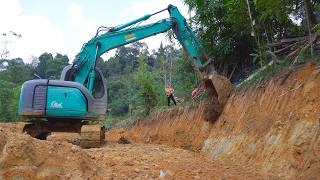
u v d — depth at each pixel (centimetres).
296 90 958
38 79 1418
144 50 7138
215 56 1769
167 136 1766
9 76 4597
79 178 743
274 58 1167
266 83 1141
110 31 1548
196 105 1662
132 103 4141
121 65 7062
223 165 996
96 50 1520
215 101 1395
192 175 877
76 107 1405
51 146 772
